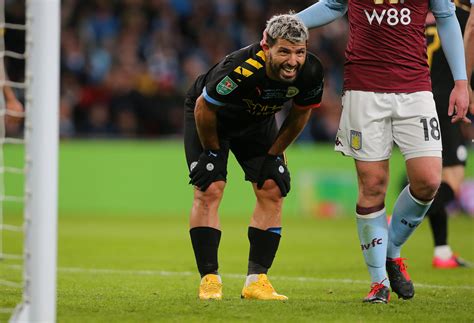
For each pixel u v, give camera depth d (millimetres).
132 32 65000
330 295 20141
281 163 18609
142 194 54625
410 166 17812
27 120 14070
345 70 18281
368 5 17781
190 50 65938
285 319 15602
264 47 16781
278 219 18766
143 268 27094
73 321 15172
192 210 18609
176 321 15289
